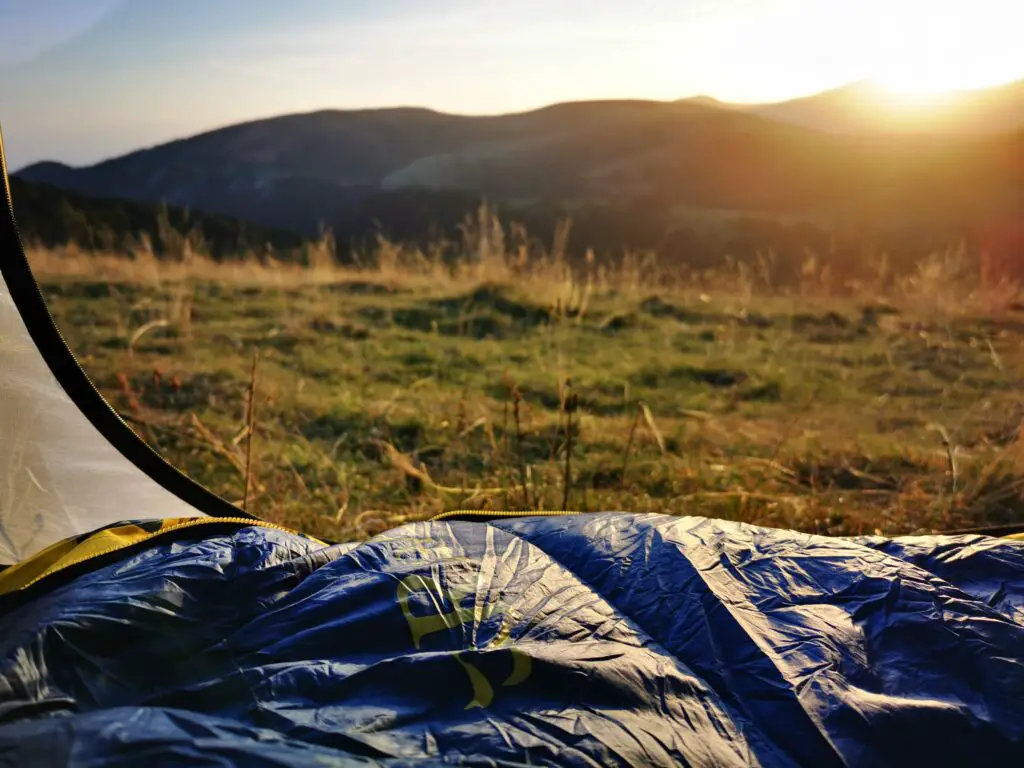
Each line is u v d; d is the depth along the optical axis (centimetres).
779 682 137
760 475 408
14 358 209
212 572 155
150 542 169
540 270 855
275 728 119
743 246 3219
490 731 120
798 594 163
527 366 618
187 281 894
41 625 132
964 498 379
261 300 820
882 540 190
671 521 189
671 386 589
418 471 382
